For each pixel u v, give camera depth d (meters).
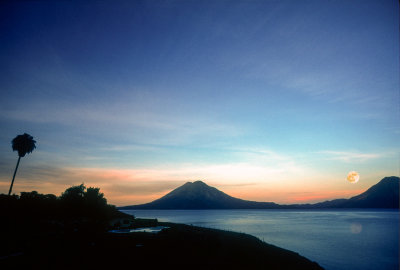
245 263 26.73
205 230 67.06
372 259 40.53
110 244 32.62
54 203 52.81
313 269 28.19
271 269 25.50
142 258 24.50
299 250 47.84
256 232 80.81
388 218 166.00
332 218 176.25
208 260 26.28
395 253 45.47
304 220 155.75
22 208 46.12
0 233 35.00
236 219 173.25
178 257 26.34
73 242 33.00
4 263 20.19
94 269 19.44
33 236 36.38
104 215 58.38
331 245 54.31
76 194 55.66
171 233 50.56
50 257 22.88
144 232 51.06
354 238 66.25
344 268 34.78
